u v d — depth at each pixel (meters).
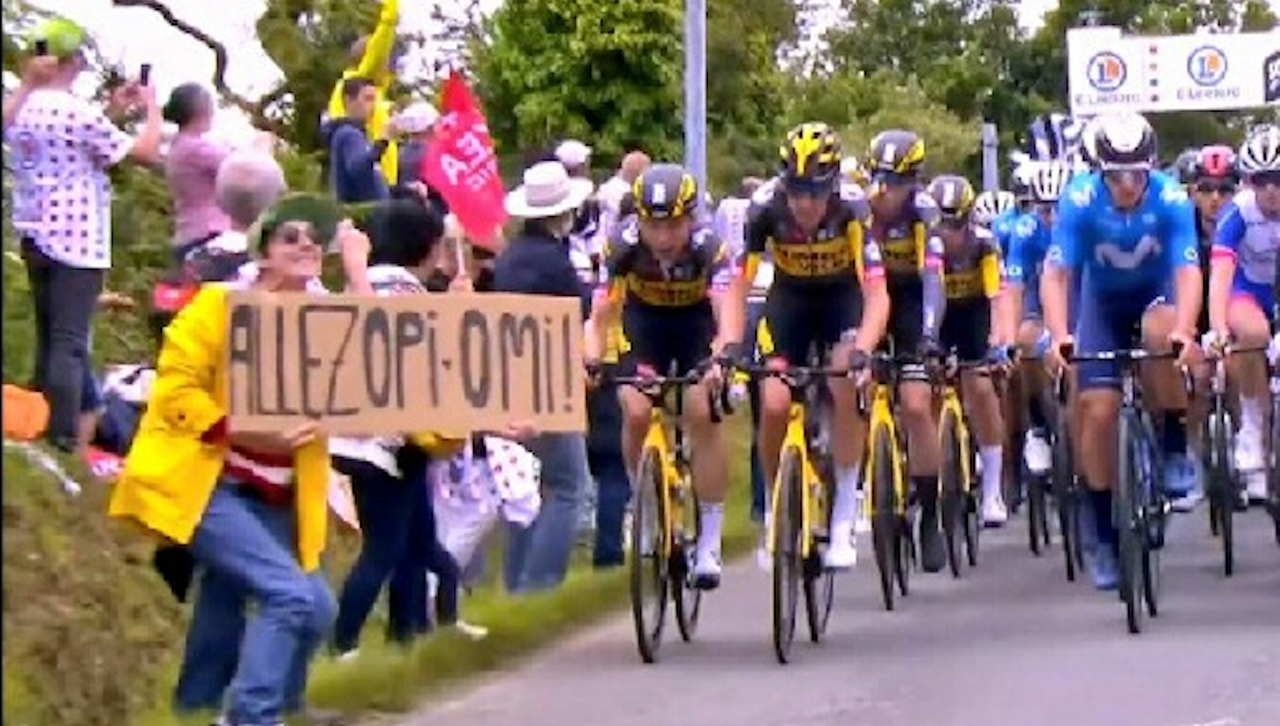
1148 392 35.41
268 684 21.61
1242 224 37.72
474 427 23.00
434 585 31.83
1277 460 37.78
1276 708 25.39
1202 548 42.81
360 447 26.70
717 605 36.22
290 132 52.97
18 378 29.39
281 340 21.98
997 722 25.00
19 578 25.53
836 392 32.19
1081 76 136.25
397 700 26.78
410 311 22.69
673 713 26.28
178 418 21.58
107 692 25.73
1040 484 43.41
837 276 32.88
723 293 31.83
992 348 42.53
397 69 49.44
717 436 31.56
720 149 85.62
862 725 25.14
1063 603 35.75
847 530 32.47
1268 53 134.50
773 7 101.62
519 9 75.69
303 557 22.16
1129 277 34.31
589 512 41.50
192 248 29.73
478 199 37.31
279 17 52.97
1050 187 43.78
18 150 28.91
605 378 31.03
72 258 29.14
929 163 137.88
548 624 33.09
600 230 43.47
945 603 36.31
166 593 29.47
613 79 75.50
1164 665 28.58
